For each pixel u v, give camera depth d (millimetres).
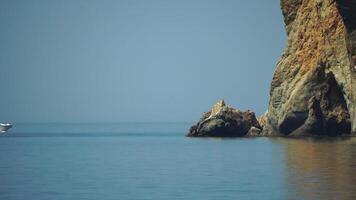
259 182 122938
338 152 194375
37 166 173375
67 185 123500
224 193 108562
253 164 168750
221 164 174000
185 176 139750
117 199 103625
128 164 179375
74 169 162250
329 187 109562
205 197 104125
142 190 114625
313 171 137750
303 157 180875
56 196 107750
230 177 135000
